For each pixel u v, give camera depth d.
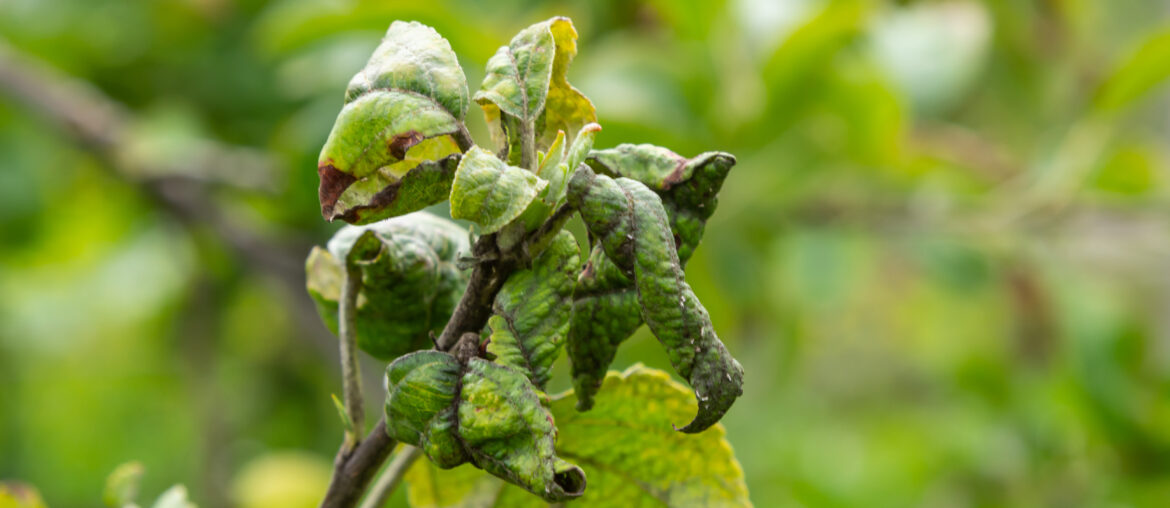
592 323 0.42
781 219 0.99
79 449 1.58
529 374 0.40
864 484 1.44
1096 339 1.07
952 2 0.97
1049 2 1.04
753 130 0.86
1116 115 0.90
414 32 0.41
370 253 0.45
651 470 0.47
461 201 0.39
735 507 0.46
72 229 1.26
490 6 1.00
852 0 0.76
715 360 0.39
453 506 0.48
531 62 0.41
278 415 1.33
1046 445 1.19
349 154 0.40
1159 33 0.82
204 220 1.00
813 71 0.82
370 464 0.43
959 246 1.03
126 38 1.10
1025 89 1.09
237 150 1.06
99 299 1.40
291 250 0.99
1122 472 1.09
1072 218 1.00
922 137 1.04
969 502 1.26
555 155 0.40
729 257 0.95
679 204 0.41
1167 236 1.03
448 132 0.40
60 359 1.57
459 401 0.40
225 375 1.33
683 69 0.86
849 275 1.03
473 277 0.41
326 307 0.47
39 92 1.02
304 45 0.82
